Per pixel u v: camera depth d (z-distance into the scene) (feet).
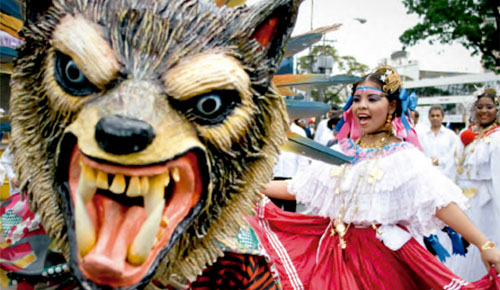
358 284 6.59
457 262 11.03
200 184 3.68
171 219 3.59
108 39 3.49
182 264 4.04
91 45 3.43
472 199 12.16
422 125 21.15
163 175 3.42
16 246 4.62
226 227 4.12
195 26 3.67
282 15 3.99
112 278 3.26
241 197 4.12
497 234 11.90
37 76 3.74
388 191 6.66
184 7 3.73
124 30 3.52
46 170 3.78
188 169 3.56
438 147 20.48
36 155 3.81
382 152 6.94
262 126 4.10
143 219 3.43
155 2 3.67
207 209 3.92
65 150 3.47
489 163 11.96
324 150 5.26
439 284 6.24
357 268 6.62
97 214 3.45
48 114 3.72
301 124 22.08
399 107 7.15
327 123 23.85
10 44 4.55
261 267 4.89
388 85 7.03
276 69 4.03
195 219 3.79
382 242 6.63
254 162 4.11
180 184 3.62
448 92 73.72
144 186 3.33
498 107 12.20
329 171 7.09
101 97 3.43
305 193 7.27
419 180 6.50
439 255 7.63
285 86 4.95
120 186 3.29
